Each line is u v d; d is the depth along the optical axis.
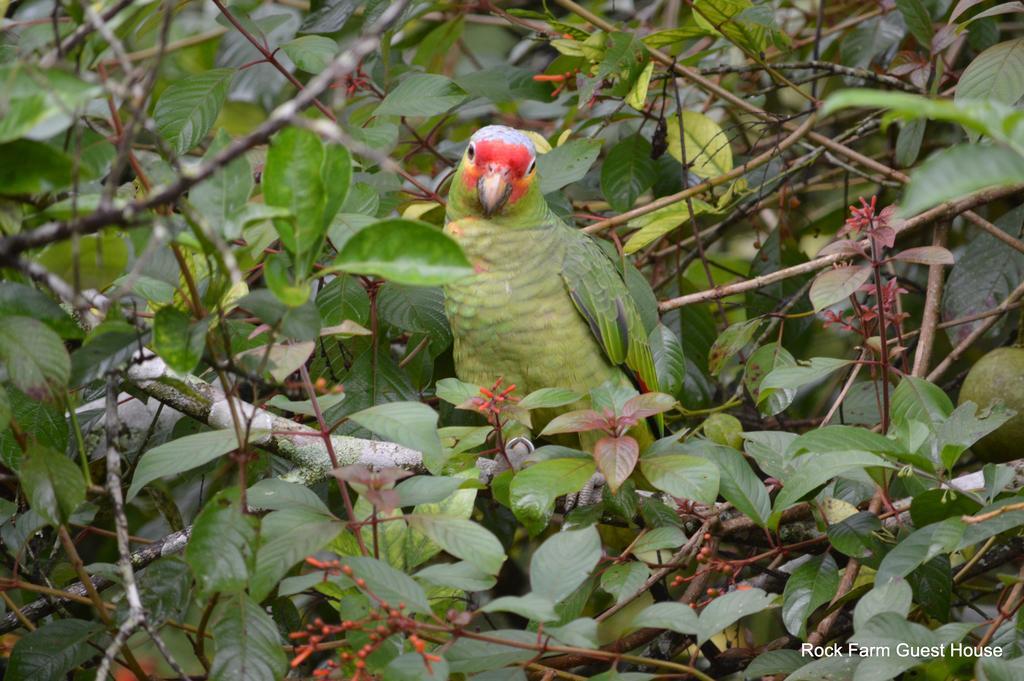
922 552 4.49
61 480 4.05
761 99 8.65
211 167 3.01
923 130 6.98
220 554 3.76
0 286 3.95
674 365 7.07
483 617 7.69
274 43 9.54
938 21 8.47
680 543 5.11
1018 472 5.71
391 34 7.40
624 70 6.86
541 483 4.76
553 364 6.83
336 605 5.05
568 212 7.99
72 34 3.82
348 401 6.45
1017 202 8.68
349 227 5.37
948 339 8.03
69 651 4.63
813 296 5.33
